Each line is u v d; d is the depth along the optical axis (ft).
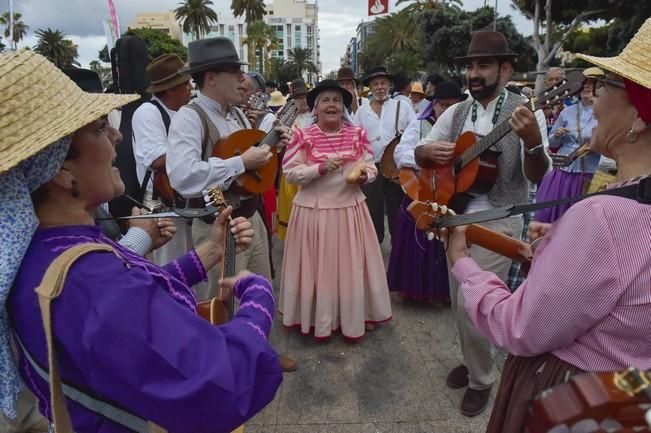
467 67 8.45
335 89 10.28
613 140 3.68
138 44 12.58
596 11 52.70
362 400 8.70
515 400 4.03
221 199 5.82
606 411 2.21
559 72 15.01
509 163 7.97
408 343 10.63
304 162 10.36
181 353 2.82
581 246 3.29
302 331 10.63
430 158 8.67
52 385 2.93
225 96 8.58
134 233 5.39
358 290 10.36
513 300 3.86
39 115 2.93
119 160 10.57
